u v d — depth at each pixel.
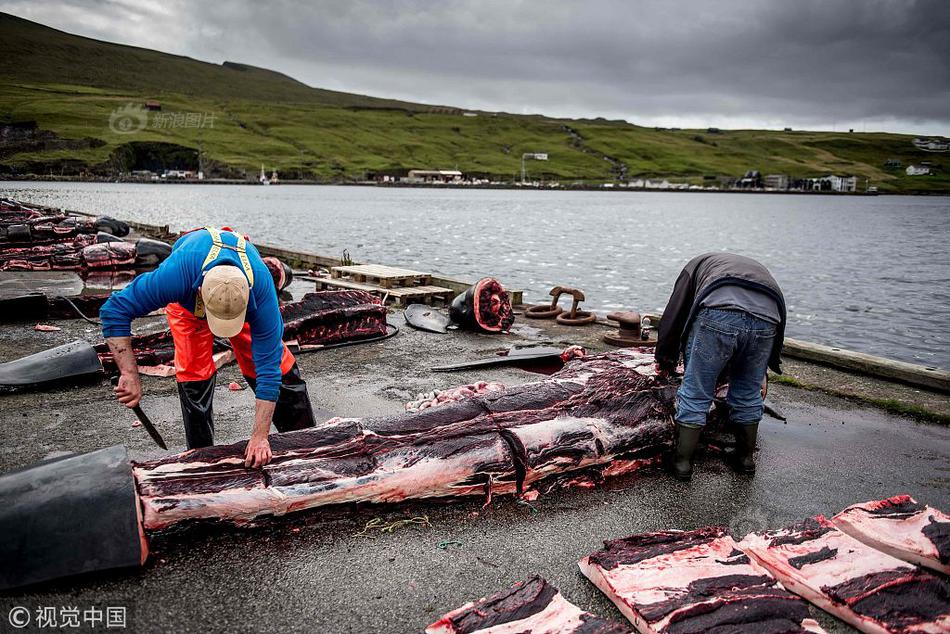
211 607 3.21
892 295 21.38
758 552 3.56
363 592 3.36
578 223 54.56
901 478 4.90
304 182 171.62
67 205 54.41
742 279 4.58
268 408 3.80
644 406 4.91
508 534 3.96
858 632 3.09
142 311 3.69
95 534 3.34
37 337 8.95
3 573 3.20
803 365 7.93
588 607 3.25
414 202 90.44
